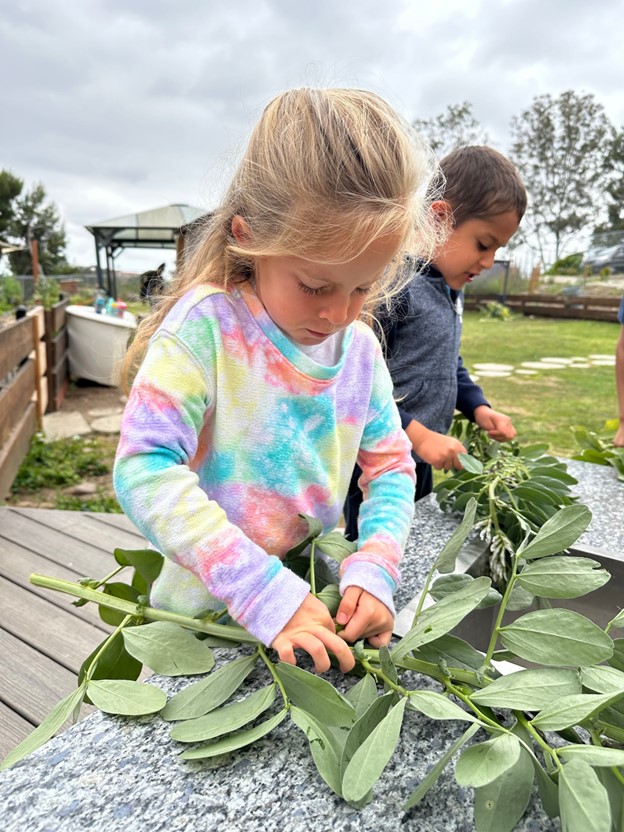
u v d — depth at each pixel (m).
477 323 13.88
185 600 0.83
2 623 1.81
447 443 1.32
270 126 0.73
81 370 7.09
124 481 0.69
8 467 3.39
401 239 0.70
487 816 0.45
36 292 15.80
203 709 0.58
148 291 1.05
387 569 0.75
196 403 0.75
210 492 0.82
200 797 0.49
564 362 8.38
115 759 0.53
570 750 0.47
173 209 9.02
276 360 0.79
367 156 0.67
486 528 1.04
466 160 1.47
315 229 0.66
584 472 1.55
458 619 0.57
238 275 0.81
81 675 0.66
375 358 0.93
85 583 0.76
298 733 0.57
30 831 0.46
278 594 0.64
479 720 0.52
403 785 0.51
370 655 0.64
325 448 0.85
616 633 1.02
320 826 0.47
